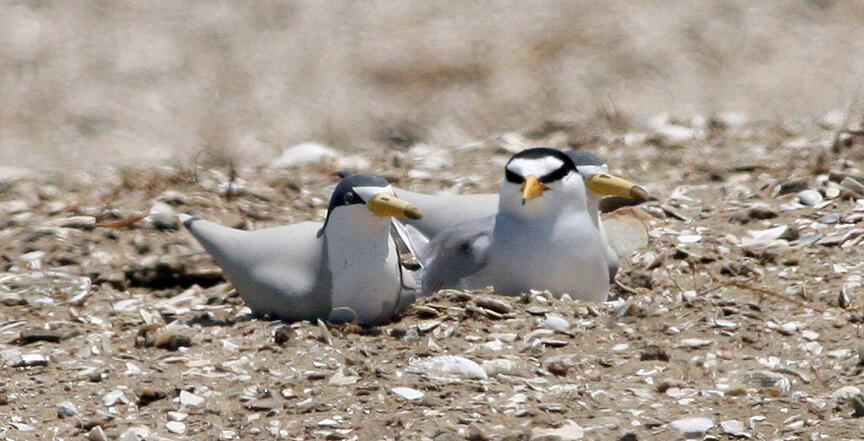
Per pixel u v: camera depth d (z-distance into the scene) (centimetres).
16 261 1217
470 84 2389
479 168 1562
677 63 2473
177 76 2444
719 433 826
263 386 901
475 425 825
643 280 1138
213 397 889
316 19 2717
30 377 927
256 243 1025
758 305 1025
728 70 2458
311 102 2328
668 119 1769
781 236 1203
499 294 1062
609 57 2509
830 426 831
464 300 1034
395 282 1002
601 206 1297
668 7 2767
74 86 2367
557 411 854
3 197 1445
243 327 1000
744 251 1173
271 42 2616
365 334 986
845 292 1037
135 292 1181
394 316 1020
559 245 1046
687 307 1022
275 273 1008
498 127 2206
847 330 977
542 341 967
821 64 2469
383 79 2430
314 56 2539
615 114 1820
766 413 851
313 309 1001
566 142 1658
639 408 859
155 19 2711
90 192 1461
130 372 929
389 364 930
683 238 1222
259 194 1427
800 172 1399
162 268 1188
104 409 880
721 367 923
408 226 1187
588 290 1062
